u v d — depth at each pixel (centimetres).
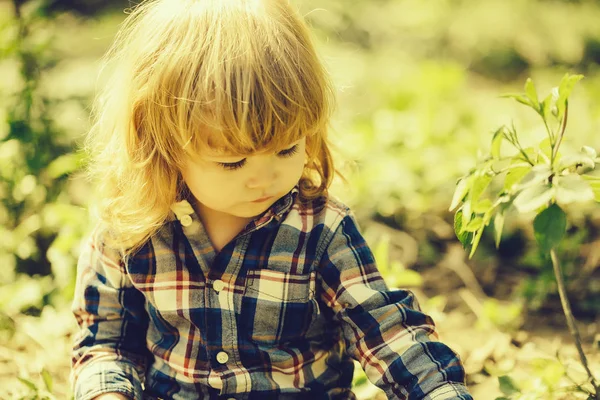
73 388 158
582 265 255
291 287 149
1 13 333
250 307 148
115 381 151
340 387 161
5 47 303
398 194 303
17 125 289
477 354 213
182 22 138
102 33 595
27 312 246
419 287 263
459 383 141
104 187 156
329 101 145
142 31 143
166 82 135
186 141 133
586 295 243
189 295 149
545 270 251
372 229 294
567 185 124
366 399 185
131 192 149
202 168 135
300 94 132
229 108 128
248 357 149
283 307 149
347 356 166
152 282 151
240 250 148
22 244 267
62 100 332
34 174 287
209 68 130
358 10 643
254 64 130
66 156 288
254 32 134
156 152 144
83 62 516
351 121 400
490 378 205
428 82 449
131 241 150
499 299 253
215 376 147
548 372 164
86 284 159
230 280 148
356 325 147
